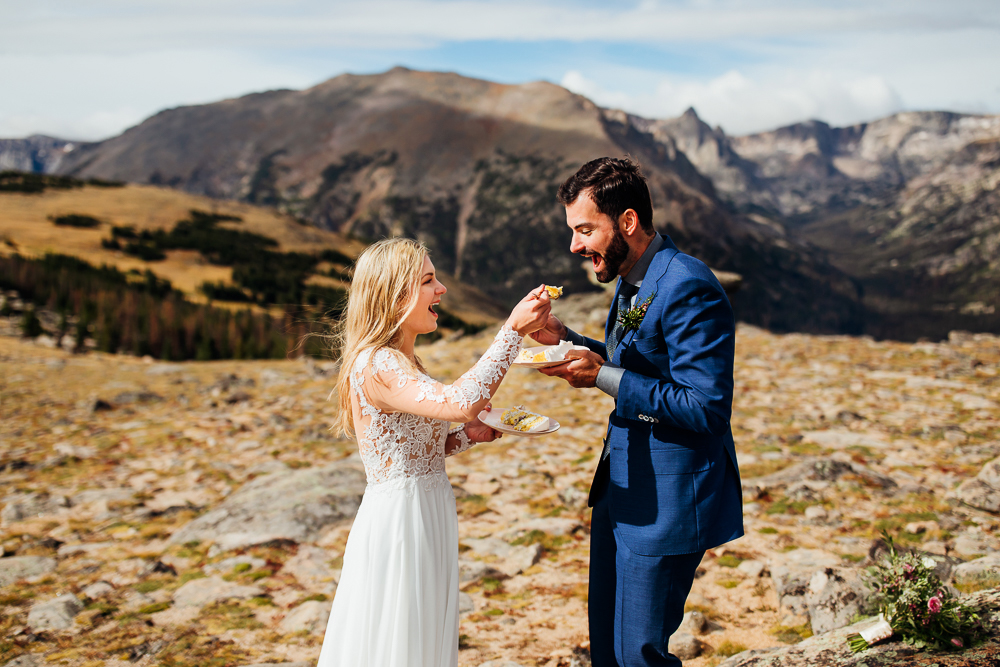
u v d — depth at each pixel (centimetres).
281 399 1656
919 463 786
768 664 298
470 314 16462
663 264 266
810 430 955
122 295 9369
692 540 257
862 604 414
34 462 1073
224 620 486
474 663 405
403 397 259
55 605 512
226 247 18988
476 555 588
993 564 400
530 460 907
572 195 274
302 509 696
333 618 286
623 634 268
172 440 1222
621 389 254
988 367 1364
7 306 7238
